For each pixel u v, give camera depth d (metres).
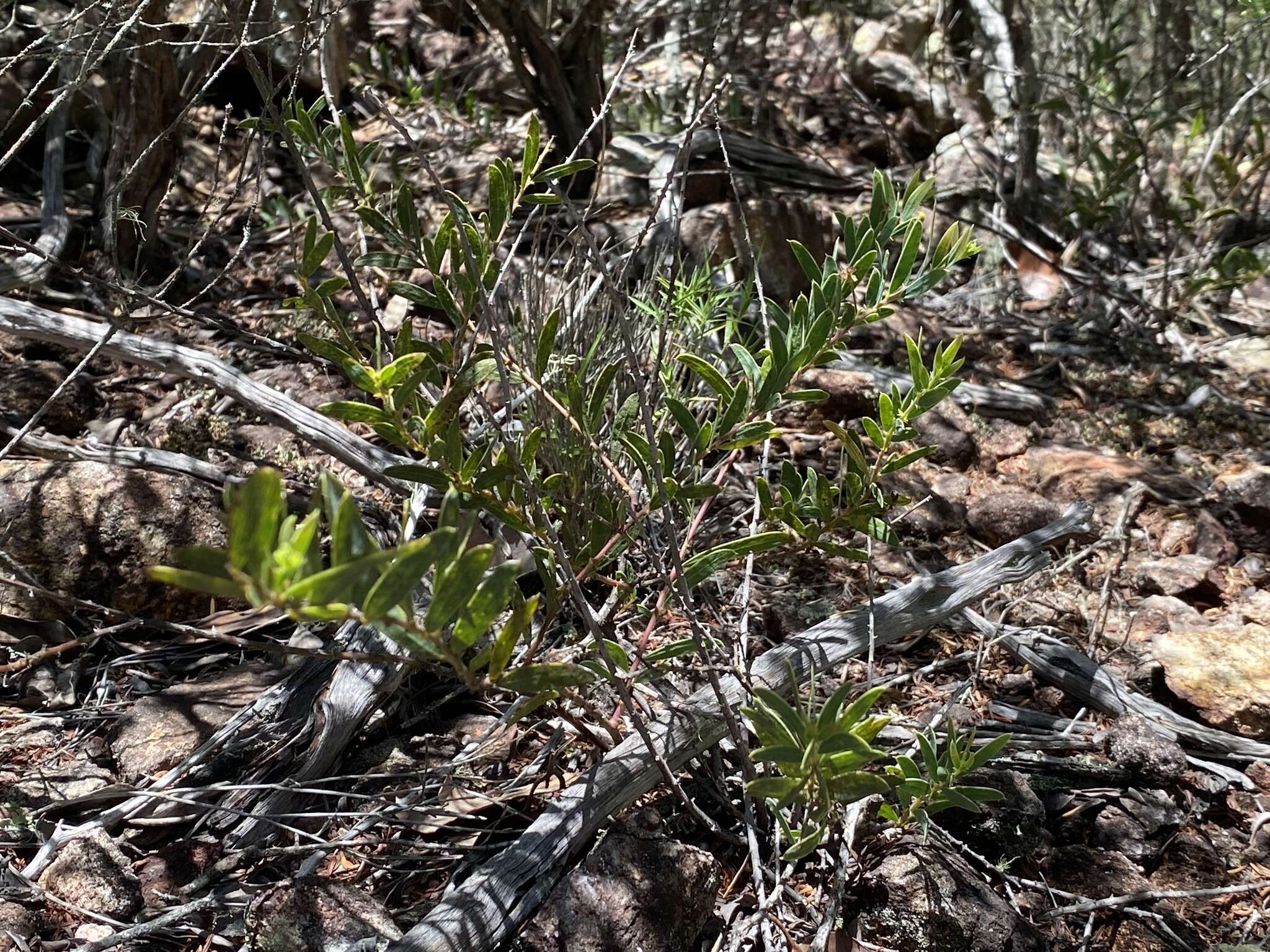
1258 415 3.95
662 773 1.94
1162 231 5.20
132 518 2.46
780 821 1.78
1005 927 1.87
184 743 2.13
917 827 1.98
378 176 4.32
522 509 1.88
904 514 3.05
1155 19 5.30
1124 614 2.86
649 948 1.75
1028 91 4.89
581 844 1.89
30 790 2.05
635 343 2.77
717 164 4.29
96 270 3.45
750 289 2.59
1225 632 2.69
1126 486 3.36
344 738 2.11
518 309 2.04
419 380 1.68
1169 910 2.04
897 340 4.11
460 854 2.00
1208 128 5.45
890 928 1.87
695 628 1.80
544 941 1.73
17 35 3.47
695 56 5.51
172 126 2.81
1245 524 3.26
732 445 1.87
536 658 2.20
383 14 5.58
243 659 2.42
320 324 3.47
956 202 4.99
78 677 2.34
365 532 1.09
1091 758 2.34
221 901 1.87
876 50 6.07
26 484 2.45
